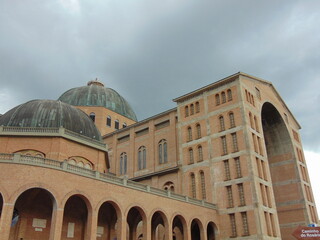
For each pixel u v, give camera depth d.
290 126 63.31
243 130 46.75
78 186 30.47
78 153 40.47
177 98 56.69
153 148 59.69
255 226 41.34
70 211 35.38
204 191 48.19
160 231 50.41
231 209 44.28
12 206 26.39
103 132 69.56
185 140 53.38
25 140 37.56
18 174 27.53
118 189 34.00
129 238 42.75
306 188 58.81
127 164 63.00
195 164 50.53
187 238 39.84
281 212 57.06
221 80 51.56
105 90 77.19
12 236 30.83
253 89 53.66
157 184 54.47
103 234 38.84
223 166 47.16
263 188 44.94
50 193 28.44
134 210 43.22
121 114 75.38
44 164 28.92
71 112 43.53
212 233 45.81
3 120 40.06
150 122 62.25
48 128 38.59
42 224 32.81
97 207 31.28
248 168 44.41
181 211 40.47
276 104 60.75
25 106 41.69
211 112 51.66
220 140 48.91
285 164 59.75
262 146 49.25
